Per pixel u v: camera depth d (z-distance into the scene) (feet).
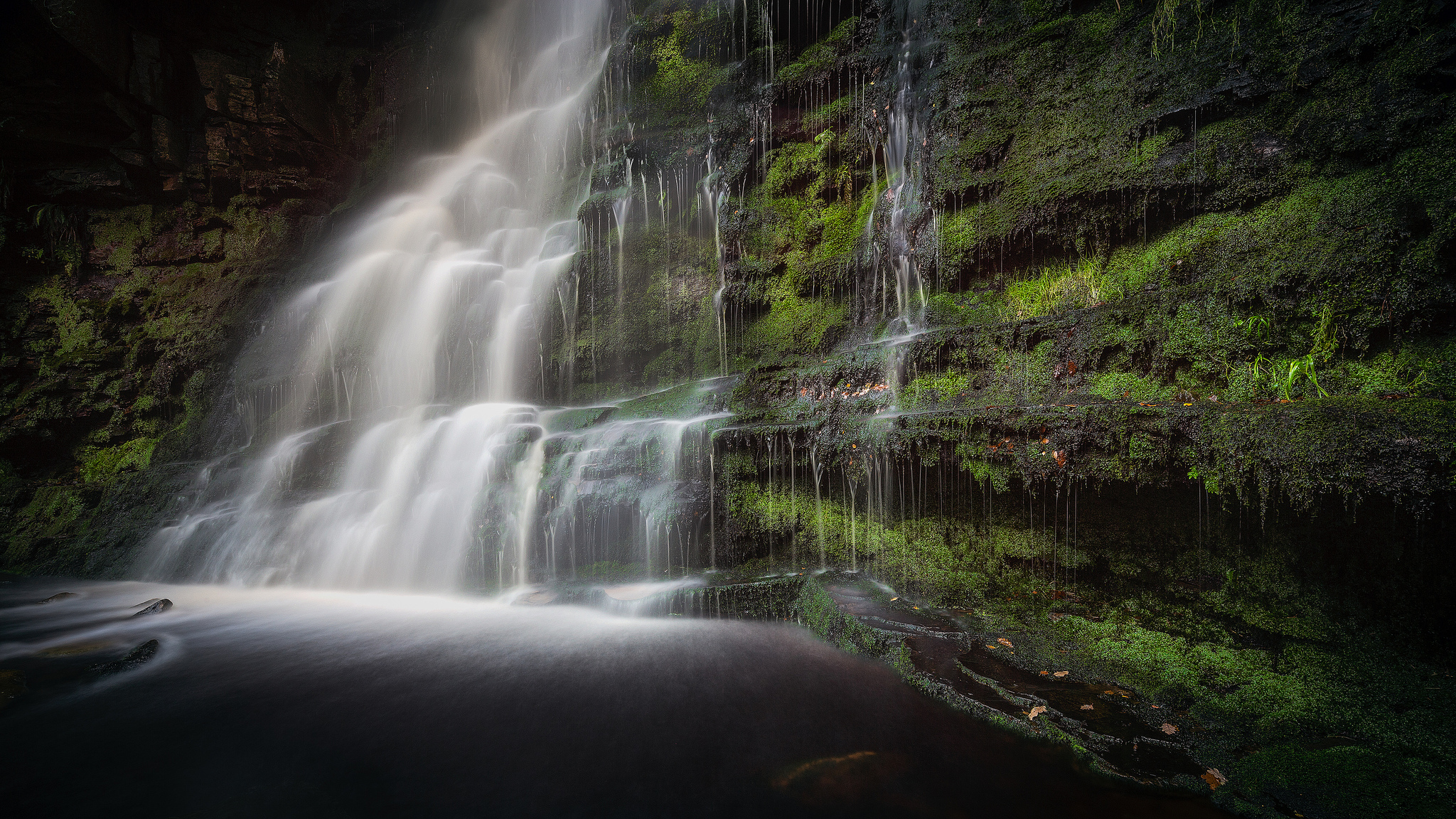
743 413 22.06
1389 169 13.70
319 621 20.26
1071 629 13.87
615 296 31.68
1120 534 13.61
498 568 23.38
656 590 18.79
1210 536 12.35
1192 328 14.76
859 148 27.04
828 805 9.80
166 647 17.72
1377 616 10.50
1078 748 10.18
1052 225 19.66
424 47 54.49
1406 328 12.50
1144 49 19.29
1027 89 21.61
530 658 15.89
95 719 13.41
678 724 12.41
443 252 43.73
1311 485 10.21
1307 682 10.73
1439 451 8.96
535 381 32.60
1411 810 8.05
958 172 22.07
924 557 16.88
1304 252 14.11
